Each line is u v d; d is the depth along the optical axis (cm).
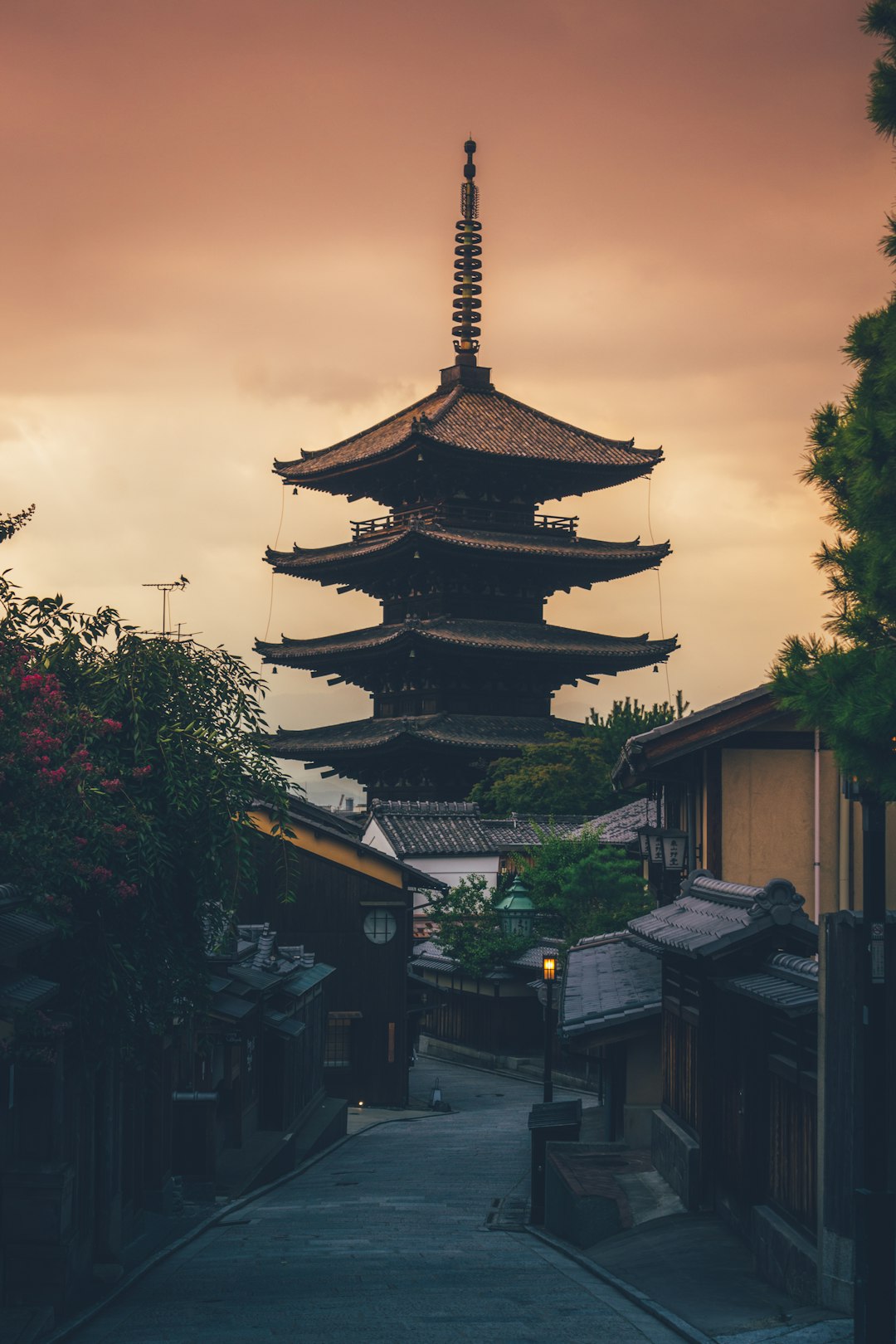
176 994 1623
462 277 8769
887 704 1103
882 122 1164
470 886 5659
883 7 1173
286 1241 1909
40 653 1468
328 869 4281
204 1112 2295
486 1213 2231
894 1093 1220
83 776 1318
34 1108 1383
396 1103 4253
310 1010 3466
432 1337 1201
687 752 2444
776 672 1212
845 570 1236
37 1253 1363
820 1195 1273
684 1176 1795
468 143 8775
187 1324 1298
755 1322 1221
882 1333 1043
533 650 7731
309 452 8594
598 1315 1315
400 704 8381
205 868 1553
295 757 8475
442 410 8188
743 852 2445
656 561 8025
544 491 8319
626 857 5038
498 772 7625
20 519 1355
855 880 2438
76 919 1408
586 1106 4066
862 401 1217
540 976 4938
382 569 8225
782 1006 1352
